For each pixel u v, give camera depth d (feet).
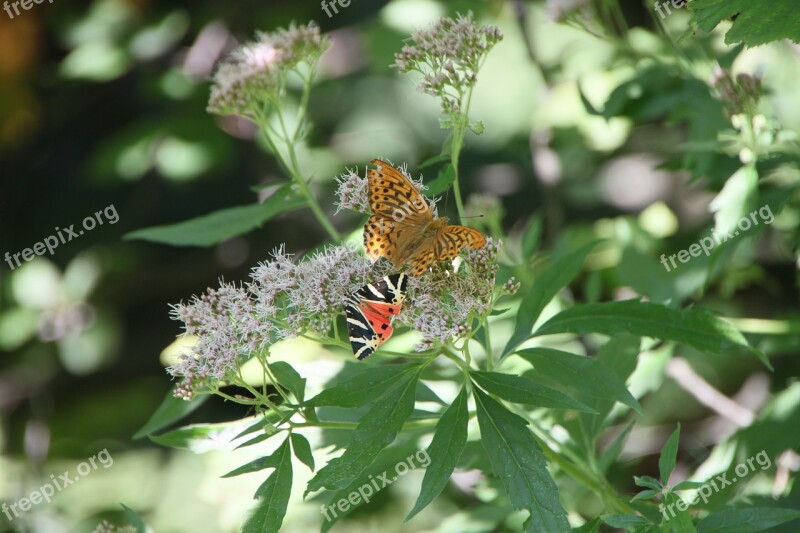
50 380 49.08
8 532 41.55
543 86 42.98
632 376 27.12
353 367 23.02
